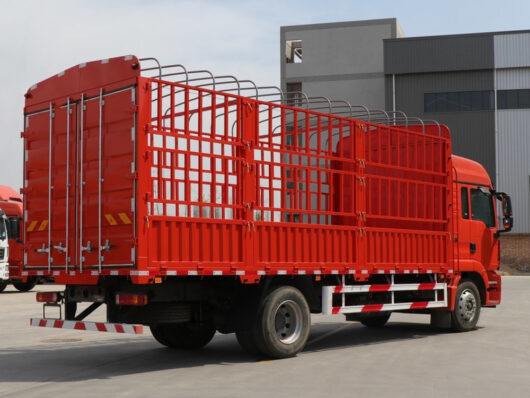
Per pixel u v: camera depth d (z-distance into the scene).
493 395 7.23
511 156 46.12
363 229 11.08
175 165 8.62
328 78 51.28
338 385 7.75
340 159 10.88
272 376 8.36
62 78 9.45
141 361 9.73
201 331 11.00
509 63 45.97
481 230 13.77
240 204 9.35
